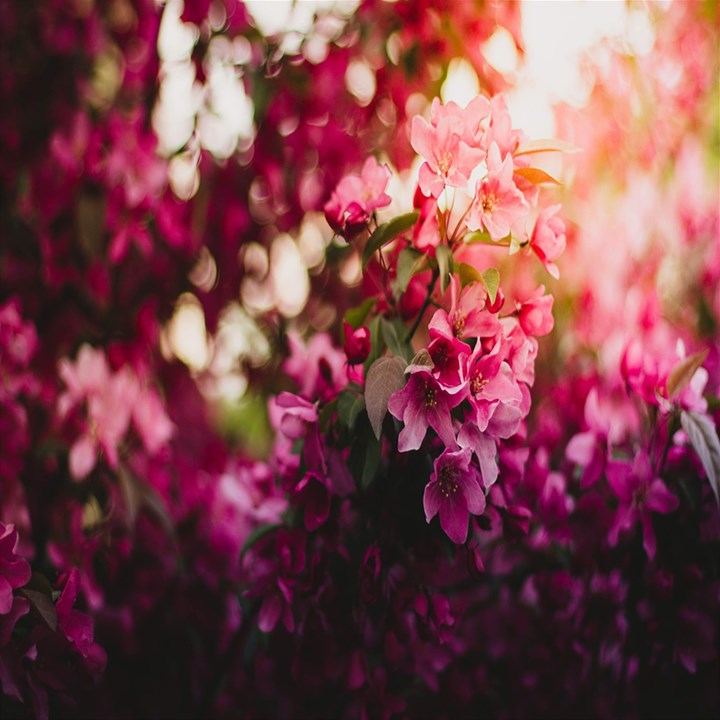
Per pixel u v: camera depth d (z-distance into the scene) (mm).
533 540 1107
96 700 1105
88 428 1135
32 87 1390
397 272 915
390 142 1341
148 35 1284
